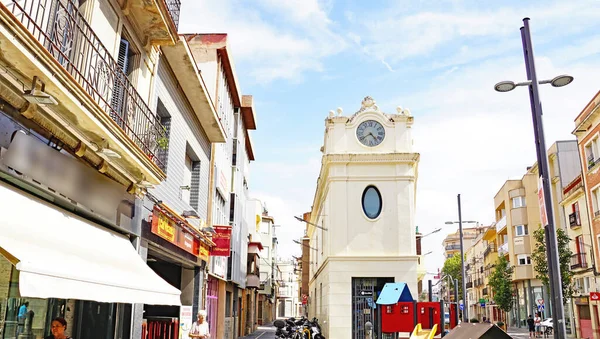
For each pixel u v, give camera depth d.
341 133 26.81
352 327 24.53
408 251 25.12
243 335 35.28
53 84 6.00
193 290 16.00
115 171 9.01
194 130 15.63
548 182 9.67
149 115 10.74
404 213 25.61
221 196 22.11
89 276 5.81
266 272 64.69
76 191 7.71
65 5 7.25
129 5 9.52
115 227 9.17
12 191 6.34
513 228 50.19
